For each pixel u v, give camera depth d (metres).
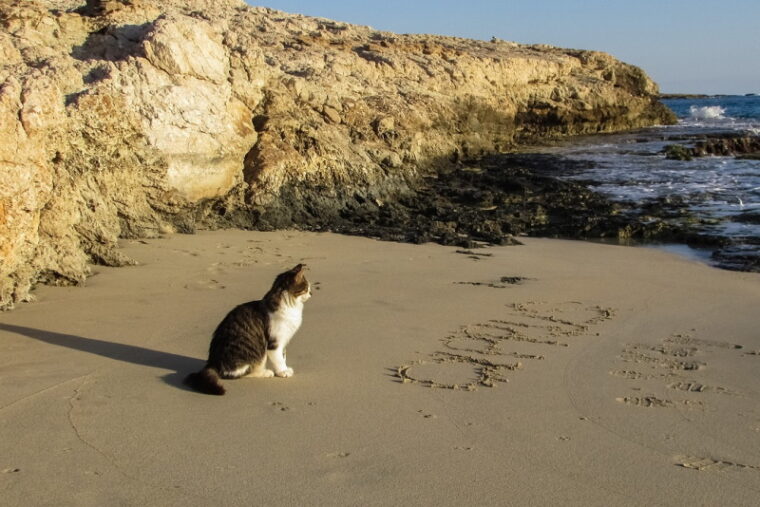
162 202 13.61
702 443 4.99
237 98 16.45
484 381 6.18
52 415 5.14
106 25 15.02
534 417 5.41
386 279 10.53
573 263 12.16
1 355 6.45
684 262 12.23
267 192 15.70
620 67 40.66
